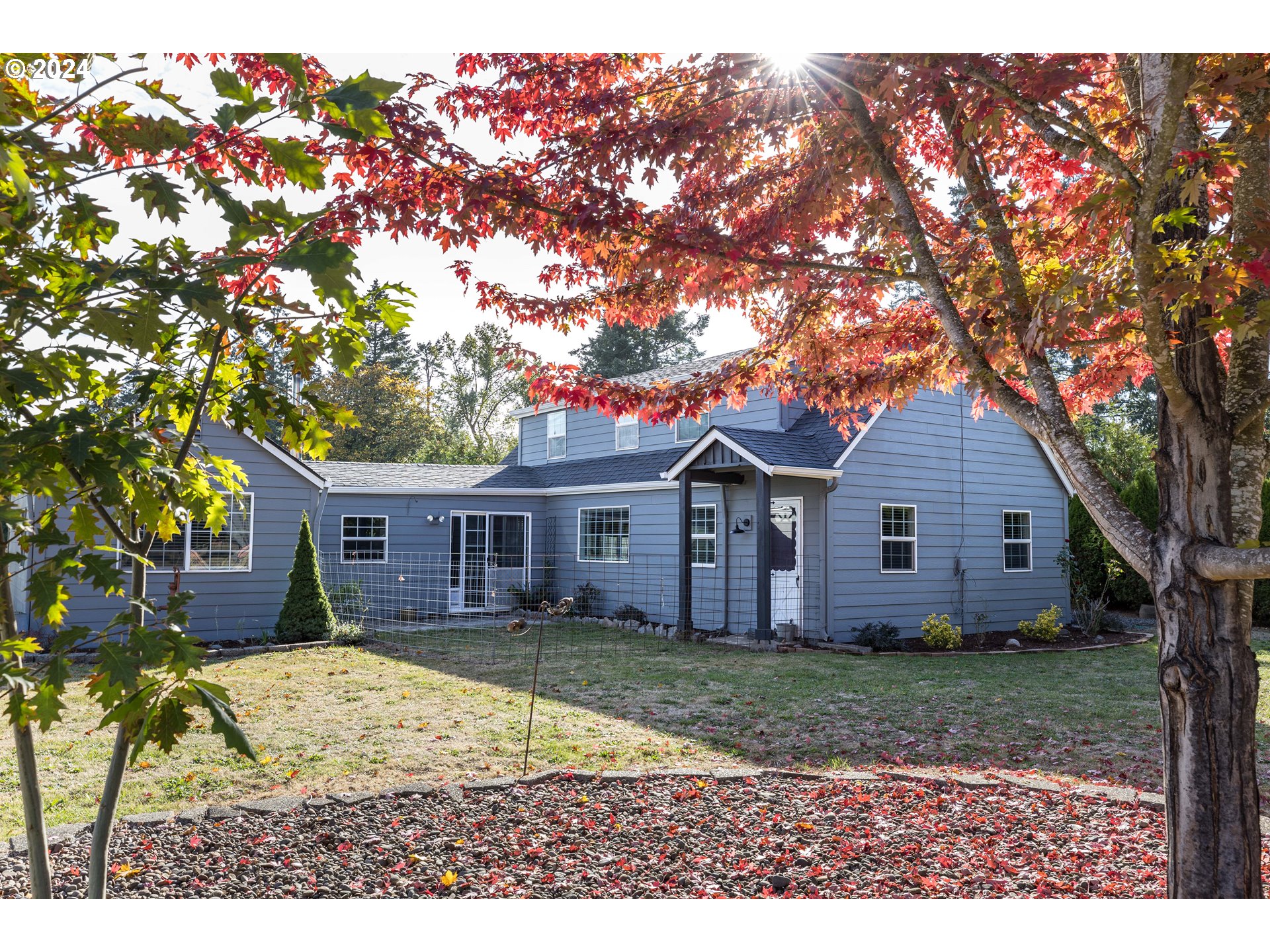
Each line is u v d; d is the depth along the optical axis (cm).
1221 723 310
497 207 432
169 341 287
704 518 1647
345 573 1841
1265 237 287
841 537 1432
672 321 4047
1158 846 457
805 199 456
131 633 219
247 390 317
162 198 219
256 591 1444
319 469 2014
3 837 497
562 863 434
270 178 408
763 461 1354
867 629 1404
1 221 199
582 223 425
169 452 285
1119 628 1727
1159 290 279
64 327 215
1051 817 504
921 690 995
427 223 445
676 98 491
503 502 2038
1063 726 812
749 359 585
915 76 362
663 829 483
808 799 539
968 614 1617
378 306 294
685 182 510
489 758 673
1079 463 360
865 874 421
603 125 450
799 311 568
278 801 526
